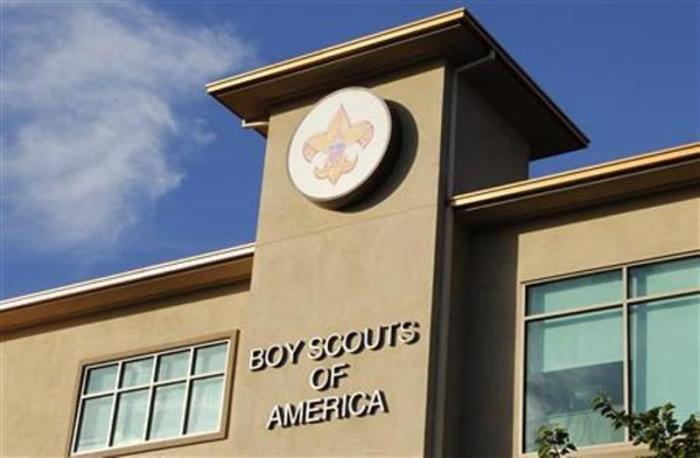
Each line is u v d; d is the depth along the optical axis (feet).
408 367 66.59
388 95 74.08
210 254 77.82
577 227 68.33
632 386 63.67
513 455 64.95
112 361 81.46
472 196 69.67
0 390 85.66
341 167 73.05
